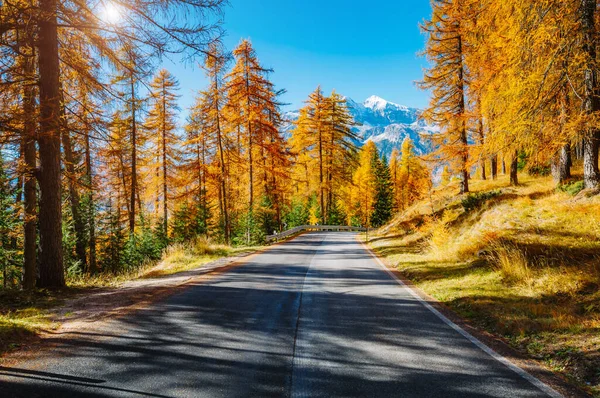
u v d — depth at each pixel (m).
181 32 7.46
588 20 9.27
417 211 26.08
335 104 42.94
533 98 10.16
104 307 6.59
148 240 23.31
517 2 10.05
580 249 8.51
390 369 3.86
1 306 6.64
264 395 3.23
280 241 26.17
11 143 7.98
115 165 21.59
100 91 8.95
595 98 9.73
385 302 7.18
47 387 3.33
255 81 25.31
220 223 28.84
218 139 25.23
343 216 59.88
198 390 3.31
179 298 7.31
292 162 31.97
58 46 8.85
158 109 28.00
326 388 3.38
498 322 5.59
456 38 19.91
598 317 5.31
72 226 18.45
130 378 3.55
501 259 9.00
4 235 13.73
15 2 6.90
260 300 7.18
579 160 18.80
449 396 3.27
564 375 3.81
